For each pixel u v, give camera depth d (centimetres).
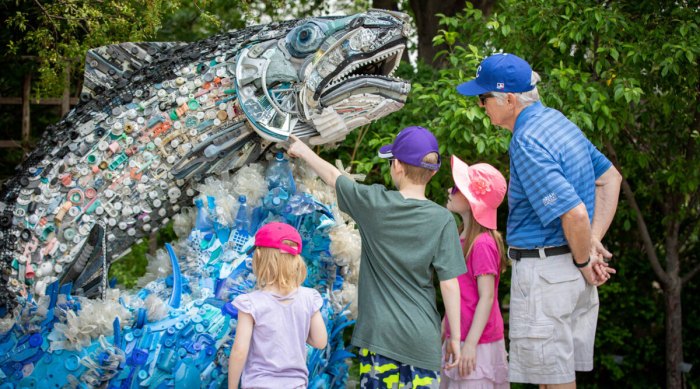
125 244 307
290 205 293
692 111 538
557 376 291
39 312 271
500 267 316
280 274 253
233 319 269
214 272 288
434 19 708
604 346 587
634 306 587
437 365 270
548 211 277
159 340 263
